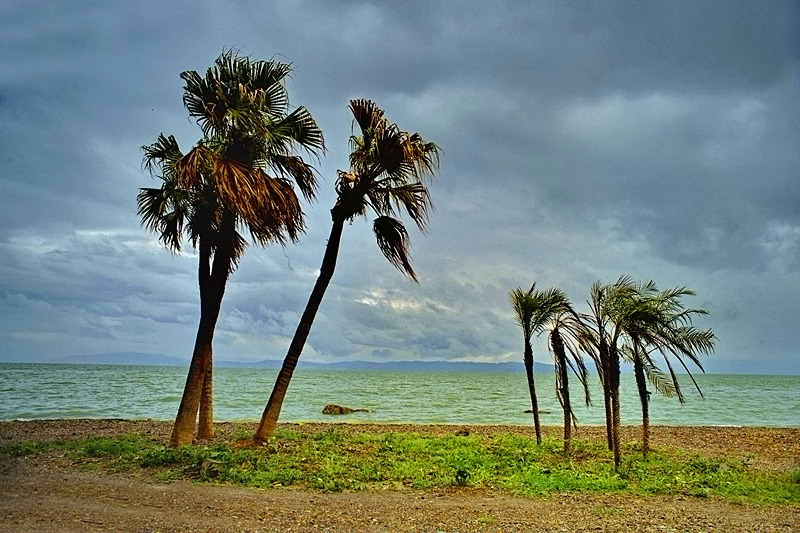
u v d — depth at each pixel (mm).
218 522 8562
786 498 11188
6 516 8539
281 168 15391
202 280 15461
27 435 18562
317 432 20062
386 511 9477
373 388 80188
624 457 15945
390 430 22812
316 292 15242
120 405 38906
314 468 12312
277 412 14859
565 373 16703
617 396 14000
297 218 14578
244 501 9781
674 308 14641
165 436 18312
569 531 8602
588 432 24156
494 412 40531
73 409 35531
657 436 23047
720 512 10000
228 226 15273
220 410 38062
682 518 9492
